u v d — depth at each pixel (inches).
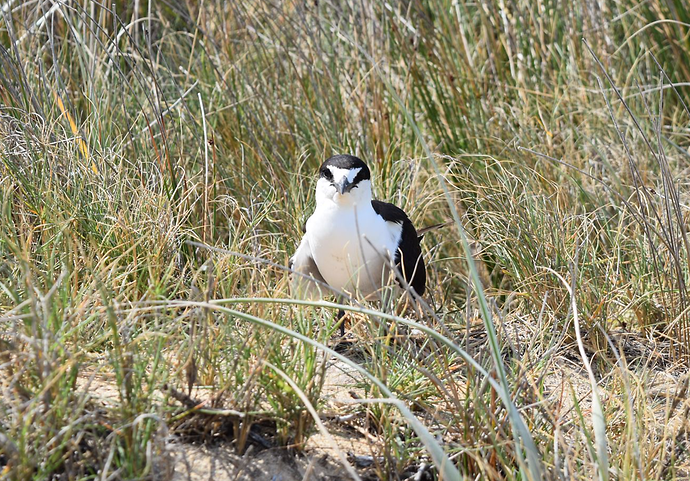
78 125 383.9
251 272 319.3
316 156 446.3
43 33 443.2
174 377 245.6
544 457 240.1
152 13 533.3
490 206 398.0
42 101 401.1
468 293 269.7
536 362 291.3
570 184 417.4
